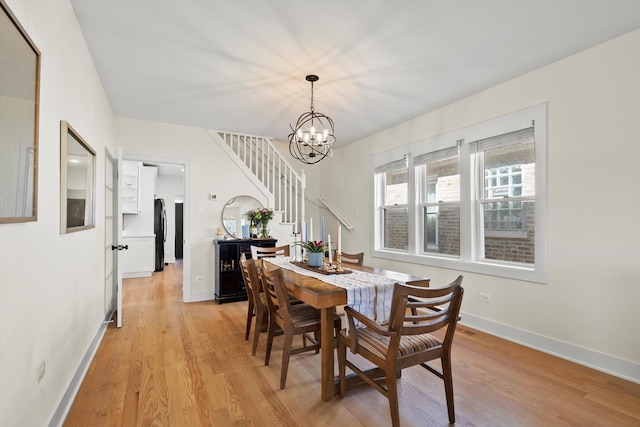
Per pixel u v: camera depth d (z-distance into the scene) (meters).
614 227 2.44
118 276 3.40
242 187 4.93
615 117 2.43
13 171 1.22
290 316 2.35
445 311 1.82
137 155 4.27
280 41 2.44
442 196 3.97
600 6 2.05
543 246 2.85
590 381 2.31
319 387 2.21
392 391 1.70
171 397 2.07
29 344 1.44
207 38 2.40
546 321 2.83
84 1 1.99
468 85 3.23
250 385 2.23
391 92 3.39
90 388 2.17
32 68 1.38
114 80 3.09
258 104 3.72
